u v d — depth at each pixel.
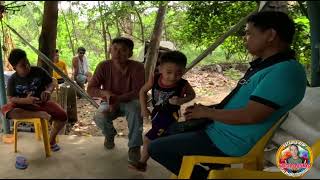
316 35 4.43
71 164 3.58
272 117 2.35
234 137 2.45
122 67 3.69
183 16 8.45
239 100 2.44
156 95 3.22
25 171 3.42
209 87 8.95
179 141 2.58
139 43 10.06
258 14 2.36
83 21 10.89
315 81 4.52
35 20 9.38
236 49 6.93
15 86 3.88
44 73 3.97
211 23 5.95
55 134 3.93
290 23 2.34
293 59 2.34
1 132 4.60
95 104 4.30
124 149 4.01
